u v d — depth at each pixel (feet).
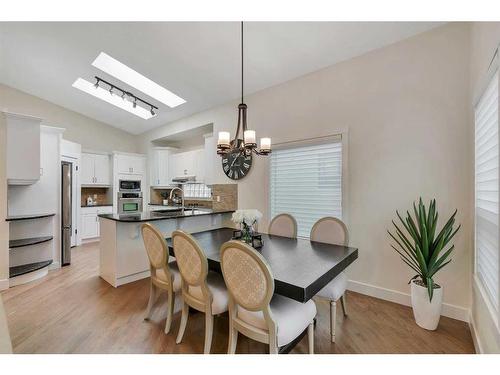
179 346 6.20
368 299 8.83
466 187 7.32
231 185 14.29
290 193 11.66
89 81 14.53
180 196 20.79
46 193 12.00
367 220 9.19
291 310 5.15
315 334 6.73
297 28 8.48
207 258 6.09
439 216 7.75
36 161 10.63
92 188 19.84
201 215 12.69
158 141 21.47
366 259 9.22
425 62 8.02
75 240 16.87
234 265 4.83
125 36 9.92
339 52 9.39
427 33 7.99
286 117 11.67
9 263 10.53
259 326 4.87
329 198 10.39
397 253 8.55
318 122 10.55
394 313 7.82
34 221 11.65
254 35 9.05
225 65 11.00
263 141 7.38
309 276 4.96
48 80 14.70
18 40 10.85
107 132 20.75
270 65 10.67
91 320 7.43
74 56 12.00
